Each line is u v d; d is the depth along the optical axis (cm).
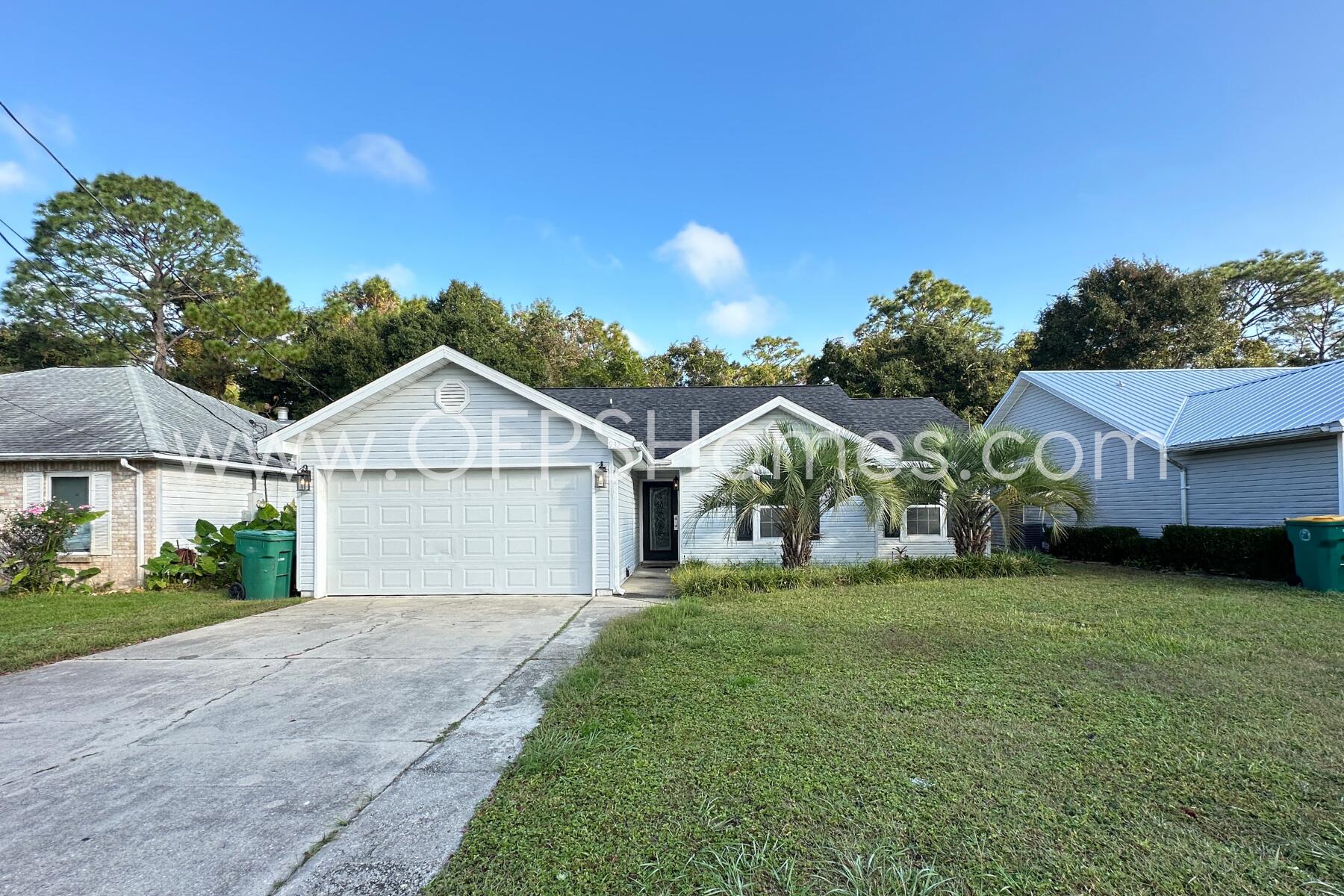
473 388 1044
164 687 524
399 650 645
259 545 1012
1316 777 313
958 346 2881
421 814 300
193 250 2878
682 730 389
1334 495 1006
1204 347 2634
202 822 297
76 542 1194
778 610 797
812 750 355
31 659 604
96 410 1324
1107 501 1467
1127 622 688
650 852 258
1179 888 228
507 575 1039
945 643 602
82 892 245
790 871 241
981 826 271
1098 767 327
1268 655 545
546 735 385
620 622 736
